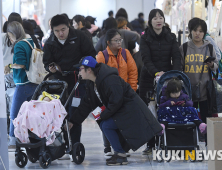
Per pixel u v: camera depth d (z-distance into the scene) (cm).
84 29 2502
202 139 1886
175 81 1505
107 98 1405
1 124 1205
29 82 1762
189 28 1691
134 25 3638
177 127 1477
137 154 1667
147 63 1634
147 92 1642
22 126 1346
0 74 1208
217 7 2219
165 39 1656
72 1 6112
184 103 1516
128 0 6062
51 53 1569
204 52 1692
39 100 1469
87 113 1490
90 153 1697
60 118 1406
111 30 1605
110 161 1472
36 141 1428
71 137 1573
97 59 1622
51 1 5938
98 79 1380
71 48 1554
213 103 1617
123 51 1648
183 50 1712
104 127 1452
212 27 2248
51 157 1420
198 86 1669
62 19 1498
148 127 1398
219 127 1120
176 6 2433
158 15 1617
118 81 1386
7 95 1983
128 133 1384
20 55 1712
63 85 1511
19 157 1424
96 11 6141
